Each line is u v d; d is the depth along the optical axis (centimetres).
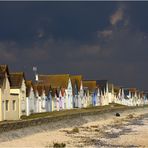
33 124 5972
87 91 14625
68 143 5138
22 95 7906
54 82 12062
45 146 4731
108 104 17612
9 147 4422
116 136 6322
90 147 4891
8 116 6856
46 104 10075
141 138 6050
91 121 9275
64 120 7562
